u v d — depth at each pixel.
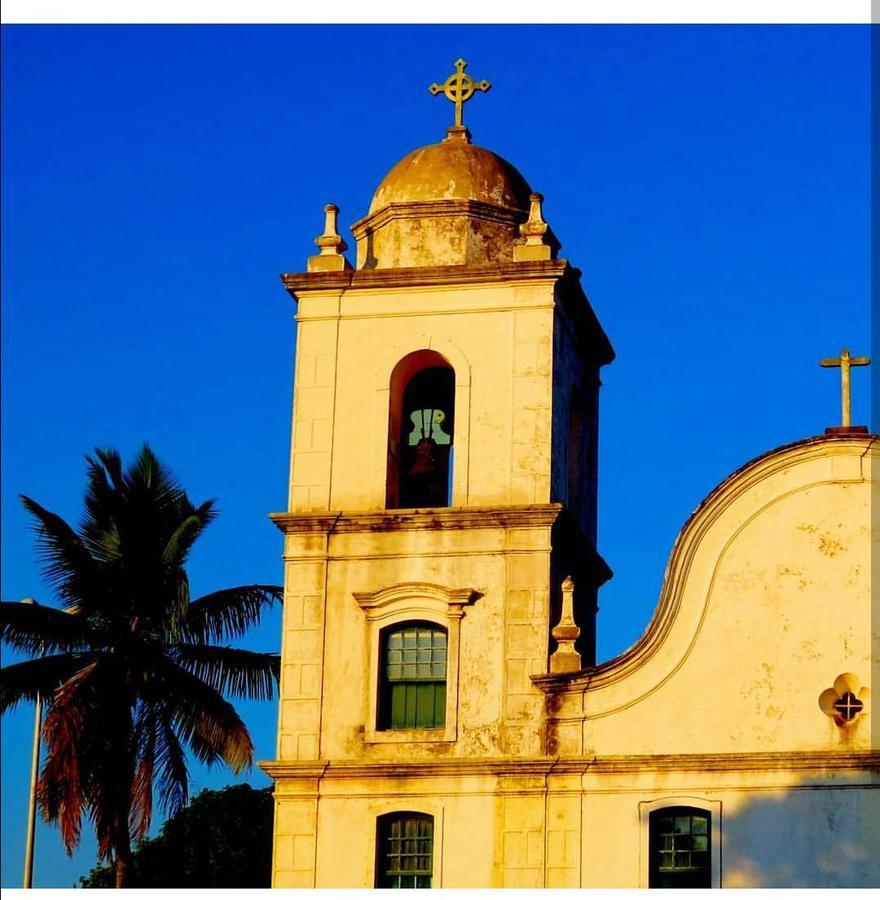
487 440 46.41
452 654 45.31
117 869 48.69
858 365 45.00
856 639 43.56
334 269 48.09
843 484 44.34
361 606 45.97
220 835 68.75
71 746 47.50
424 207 48.56
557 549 46.38
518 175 50.09
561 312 47.88
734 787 43.22
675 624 44.28
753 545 44.41
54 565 50.56
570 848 43.53
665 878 43.12
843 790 42.75
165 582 50.25
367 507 46.56
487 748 44.69
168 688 49.78
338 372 47.53
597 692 44.38
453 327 47.25
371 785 44.88
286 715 45.69
